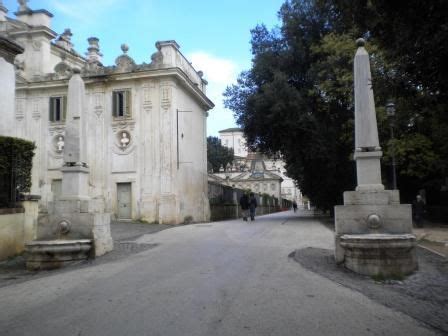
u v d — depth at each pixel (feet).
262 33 99.04
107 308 21.17
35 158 95.81
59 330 17.99
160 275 29.14
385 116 68.64
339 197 103.30
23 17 99.71
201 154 109.40
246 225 74.23
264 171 314.96
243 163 348.59
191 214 97.60
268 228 65.67
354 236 29.48
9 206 41.04
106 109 93.50
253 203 91.15
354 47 76.02
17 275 33.09
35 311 21.18
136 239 52.21
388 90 21.53
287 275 28.53
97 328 18.04
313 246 42.60
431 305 22.20
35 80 96.32
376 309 20.93
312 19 92.89
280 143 96.17
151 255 38.65
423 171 78.59
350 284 26.13
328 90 82.02
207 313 19.85
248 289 24.54
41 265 35.27
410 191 96.32
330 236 51.90
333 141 87.40
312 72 87.81
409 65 19.04
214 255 37.63
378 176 31.99
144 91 91.91
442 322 19.29
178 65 94.22
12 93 49.26
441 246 45.16
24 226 42.11
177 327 17.90
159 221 87.66
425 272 29.53
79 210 38.29
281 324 18.29
